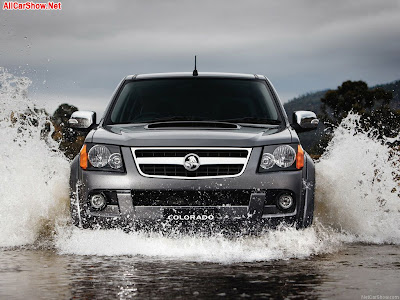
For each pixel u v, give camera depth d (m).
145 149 8.64
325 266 7.34
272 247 8.48
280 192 8.64
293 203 8.70
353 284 6.31
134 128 9.39
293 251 8.30
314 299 5.66
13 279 6.61
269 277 6.66
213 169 8.59
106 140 8.84
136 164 8.61
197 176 8.55
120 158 8.67
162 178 8.52
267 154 8.73
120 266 7.32
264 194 8.56
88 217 8.63
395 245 9.23
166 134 8.84
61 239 9.15
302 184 8.76
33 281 6.50
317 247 8.69
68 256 8.08
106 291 6.02
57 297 5.77
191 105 10.37
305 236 8.79
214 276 6.72
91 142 8.90
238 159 8.62
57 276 6.77
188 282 6.42
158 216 8.45
